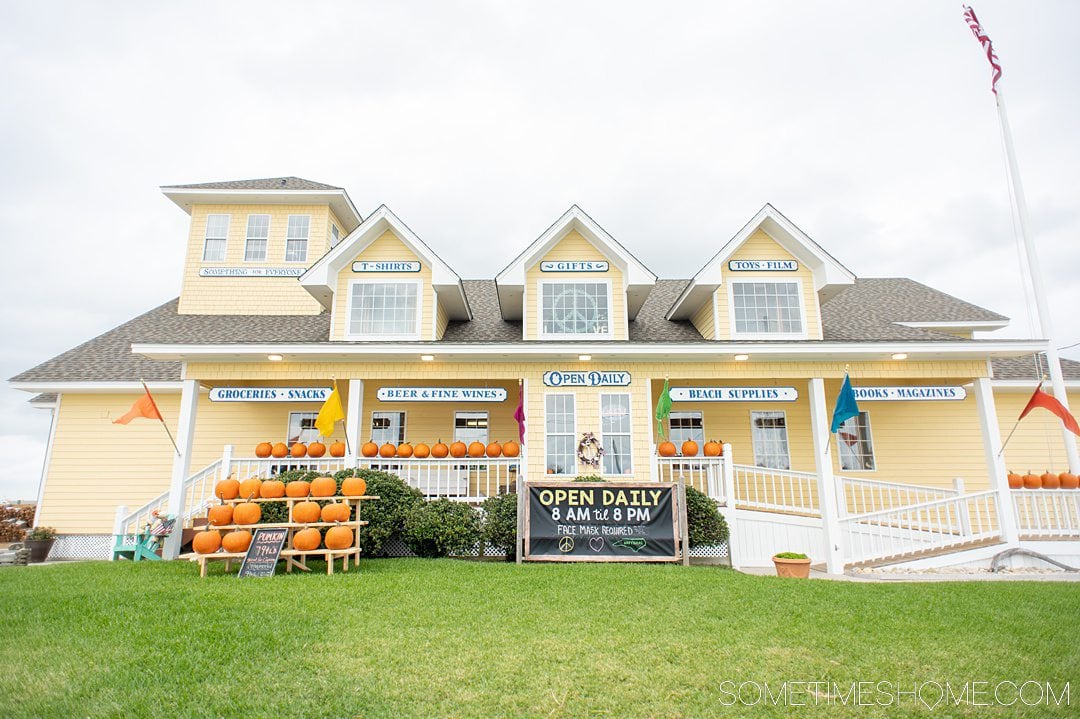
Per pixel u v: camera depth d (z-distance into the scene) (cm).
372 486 1091
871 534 1125
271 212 1819
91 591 698
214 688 388
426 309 1404
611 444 1260
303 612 586
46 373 1501
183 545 1167
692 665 444
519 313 1576
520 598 672
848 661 457
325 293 1439
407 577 805
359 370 1273
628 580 796
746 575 884
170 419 1542
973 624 569
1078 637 526
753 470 1223
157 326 1619
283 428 1564
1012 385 1511
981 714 368
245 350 1212
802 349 1211
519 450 1334
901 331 1420
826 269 1364
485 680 408
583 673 423
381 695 379
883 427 1543
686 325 1572
